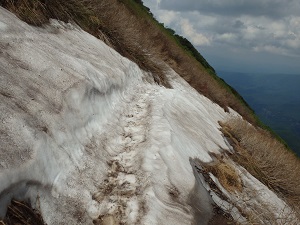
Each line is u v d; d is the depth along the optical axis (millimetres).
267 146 11422
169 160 5504
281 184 10023
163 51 15570
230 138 10586
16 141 3184
